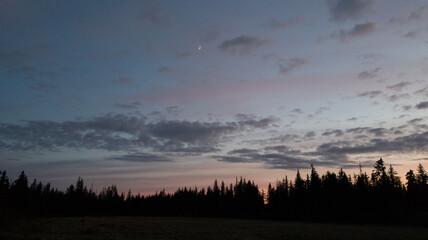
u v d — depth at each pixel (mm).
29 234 28375
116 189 133750
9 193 69938
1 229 33062
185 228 43562
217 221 72688
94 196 129000
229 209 117562
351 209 75562
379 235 36500
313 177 88875
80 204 114438
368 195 77000
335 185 82250
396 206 69812
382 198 73875
